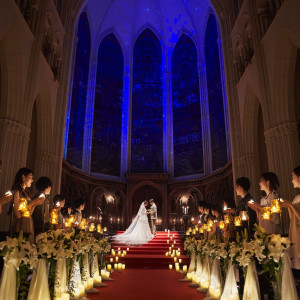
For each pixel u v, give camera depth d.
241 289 5.03
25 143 11.45
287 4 10.32
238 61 15.95
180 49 28.70
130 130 27.17
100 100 26.16
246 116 14.98
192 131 25.94
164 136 27.12
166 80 28.47
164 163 26.50
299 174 4.59
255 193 14.19
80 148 23.73
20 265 3.53
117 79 28.14
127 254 13.08
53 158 15.14
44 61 13.87
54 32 15.25
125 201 25.25
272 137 11.41
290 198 10.48
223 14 17.84
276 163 11.10
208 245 5.85
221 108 22.86
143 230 15.17
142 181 25.53
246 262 3.88
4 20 10.10
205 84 26.00
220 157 22.50
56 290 4.36
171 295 6.18
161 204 25.20
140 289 6.82
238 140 15.54
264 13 12.60
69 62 17.28
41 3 13.38
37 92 13.04
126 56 29.31
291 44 11.01
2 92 11.23
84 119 24.75
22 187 5.07
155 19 29.89
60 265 4.53
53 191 14.80
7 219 9.80
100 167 24.80
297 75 13.16
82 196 22.42
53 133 15.42
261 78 12.32
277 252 3.50
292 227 4.55
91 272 7.31
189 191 24.62
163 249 13.93
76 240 5.46
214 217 8.20
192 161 25.34
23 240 3.48
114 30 28.98
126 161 26.33
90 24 26.83
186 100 27.06
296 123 11.20
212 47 25.22
